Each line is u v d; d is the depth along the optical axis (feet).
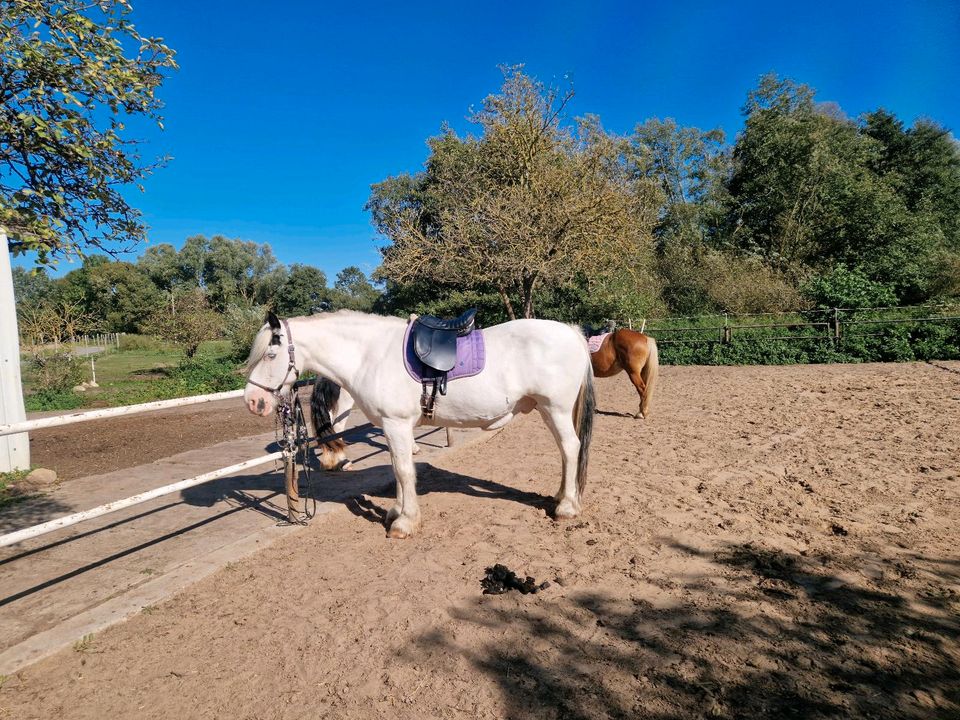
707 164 110.73
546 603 10.05
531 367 13.25
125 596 10.73
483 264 45.34
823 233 81.05
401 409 13.26
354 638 9.19
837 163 83.15
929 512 13.69
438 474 19.17
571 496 14.23
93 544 13.80
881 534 12.50
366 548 12.98
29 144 16.62
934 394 28.81
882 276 71.56
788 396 31.48
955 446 19.33
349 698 7.71
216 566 12.00
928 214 80.18
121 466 22.70
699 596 10.02
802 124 86.74
